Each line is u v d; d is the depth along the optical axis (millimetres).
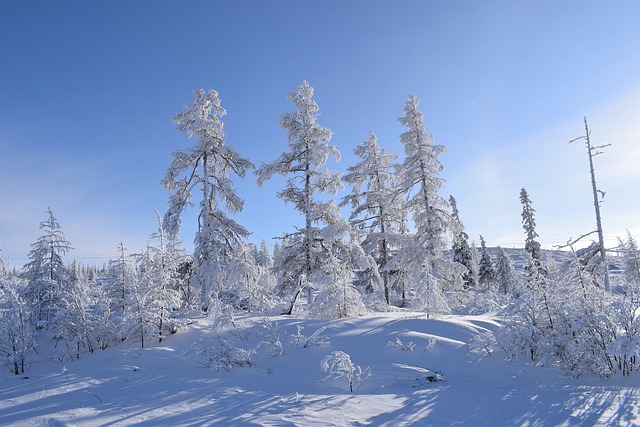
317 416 5883
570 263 11539
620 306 8766
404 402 6746
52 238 19250
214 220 20594
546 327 10328
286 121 22844
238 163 22141
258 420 5680
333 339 12242
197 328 14352
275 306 19453
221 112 21938
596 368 8758
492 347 11234
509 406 6402
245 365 10039
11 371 9531
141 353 11070
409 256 23797
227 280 18656
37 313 16188
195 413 6027
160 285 13914
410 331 12688
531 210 40219
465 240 40188
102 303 13469
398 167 24953
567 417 5758
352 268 22312
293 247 22500
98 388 7523
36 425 5418
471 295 23531
